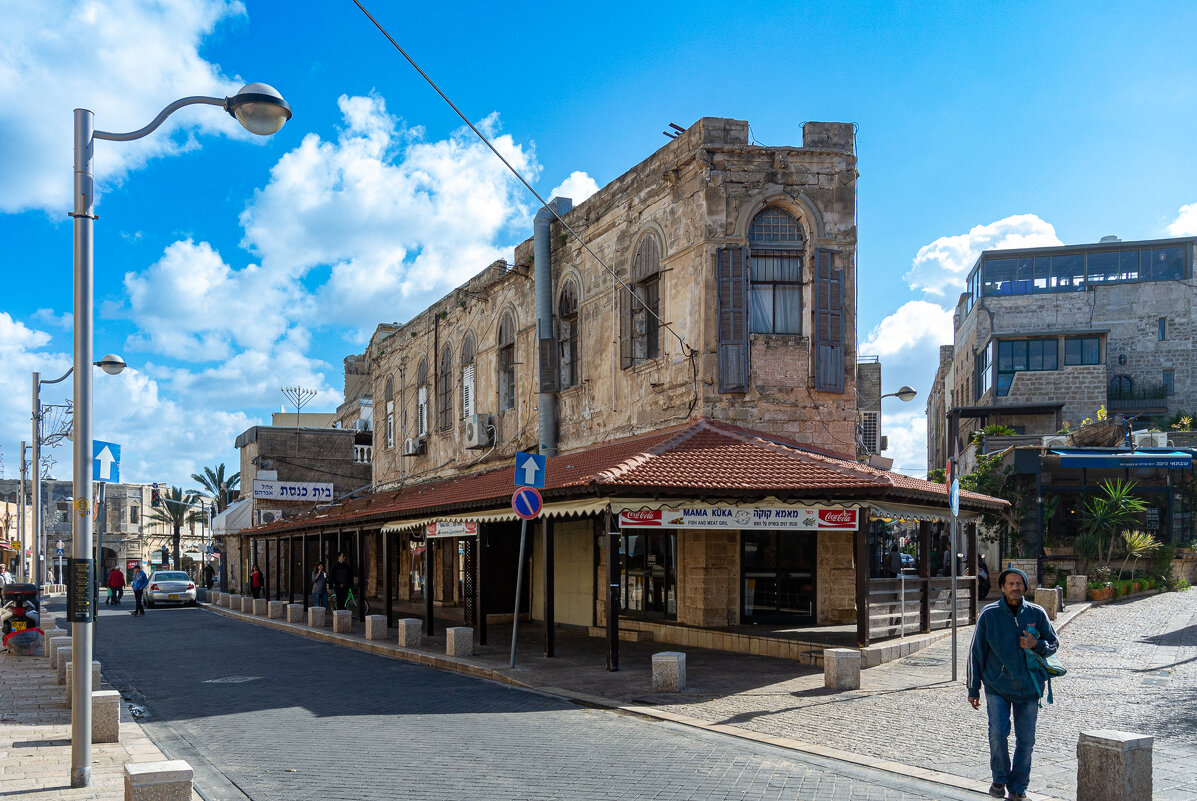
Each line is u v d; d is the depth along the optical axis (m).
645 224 19.52
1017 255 50.38
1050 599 18.30
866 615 13.74
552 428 22.52
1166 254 48.28
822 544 16.84
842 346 17.78
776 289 17.97
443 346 30.22
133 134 8.18
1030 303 48.47
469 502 16.95
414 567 32.72
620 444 18.75
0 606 23.27
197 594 43.00
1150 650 14.12
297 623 25.02
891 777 7.46
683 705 10.88
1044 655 6.51
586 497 14.45
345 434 45.88
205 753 8.80
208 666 16.33
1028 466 24.45
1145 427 42.16
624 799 6.84
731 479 13.92
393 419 35.12
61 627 26.55
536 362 23.69
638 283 19.81
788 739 8.95
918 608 15.80
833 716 9.99
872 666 13.27
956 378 59.06
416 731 9.66
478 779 7.50
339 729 9.87
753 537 16.92
